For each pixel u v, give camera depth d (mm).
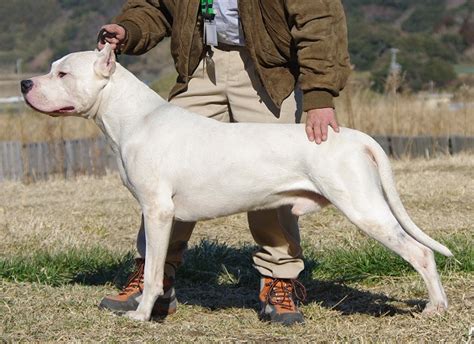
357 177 4867
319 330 5105
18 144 13414
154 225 5109
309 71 5004
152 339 4824
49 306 5539
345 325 5227
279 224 5352
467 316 5023
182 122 5152
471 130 15258
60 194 11391
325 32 5020
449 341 4648
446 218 8578
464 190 10156
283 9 5133
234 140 5027
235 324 5344
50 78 5289
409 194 10023
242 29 5273
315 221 8625
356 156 4895
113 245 7836
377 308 5723
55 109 5281
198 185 5047
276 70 5289
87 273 6672
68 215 9445
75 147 13891
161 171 5082
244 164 4973
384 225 4863
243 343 4832
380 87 21359
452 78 28250
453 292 5801
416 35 33531
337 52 5043
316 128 4930
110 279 6582
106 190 11602
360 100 16531
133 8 5809
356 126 15516
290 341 4879
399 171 12164
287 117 5402
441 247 5000
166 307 5633
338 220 8656
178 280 6766
